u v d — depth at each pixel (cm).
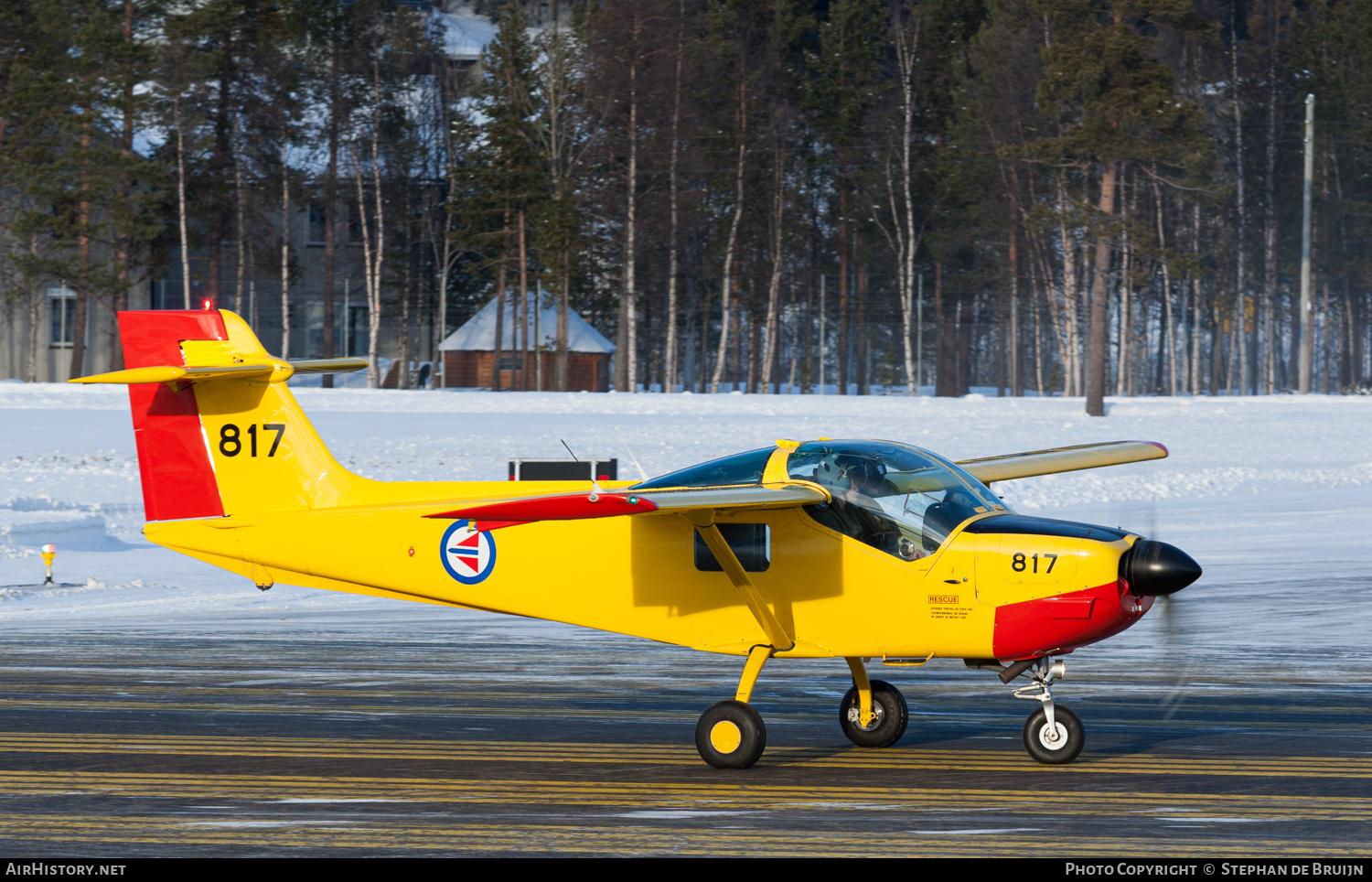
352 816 2602
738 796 2748
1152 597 2897
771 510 3030
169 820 2575
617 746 3272
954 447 13800
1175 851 2314
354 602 6184
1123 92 18000
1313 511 9425
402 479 11094
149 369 3372
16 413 15650
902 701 3228
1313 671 4228
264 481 3550
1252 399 19888
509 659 4631
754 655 3045
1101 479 11438
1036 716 3020
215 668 4409
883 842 2388
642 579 3159
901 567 2942
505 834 2466
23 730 3447
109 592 6353
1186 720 3512
